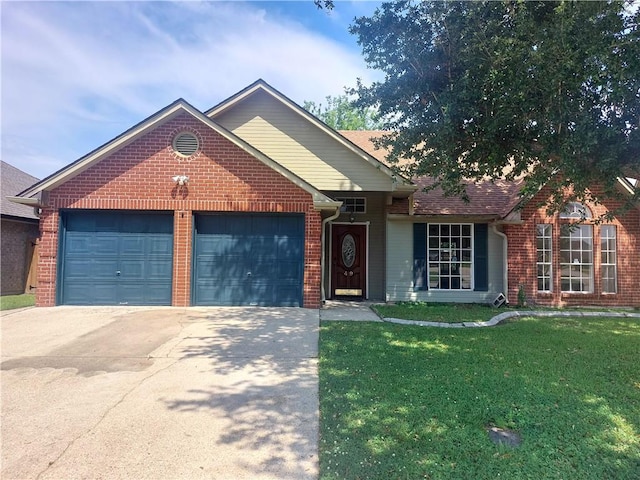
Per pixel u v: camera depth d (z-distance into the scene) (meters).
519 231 10.97
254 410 3.73
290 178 9.36
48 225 9.15
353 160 10.86
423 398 3.95
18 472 2.72
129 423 3.46
